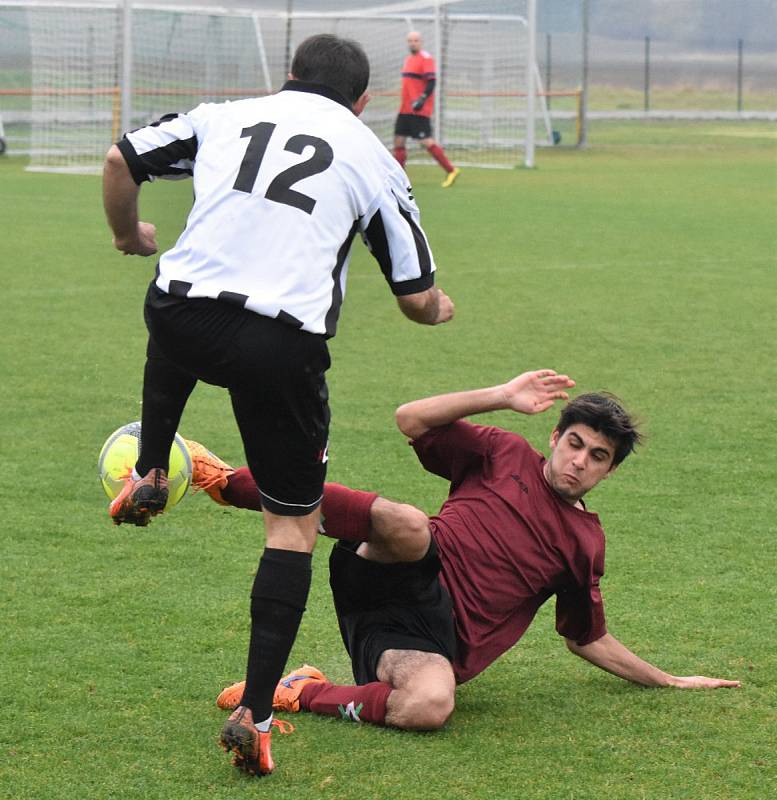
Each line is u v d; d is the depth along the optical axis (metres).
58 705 11.80
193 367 10.56
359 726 11.58
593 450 12.01
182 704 11.90
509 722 11.70
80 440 21.38
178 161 11.12
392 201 10.90
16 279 37.97
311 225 10.42
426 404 12.82
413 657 11.66
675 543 17.02
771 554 16.62
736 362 28.47
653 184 72.25
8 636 13.42
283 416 10.48
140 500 11.52
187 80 101.50
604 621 12.41
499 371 27.11
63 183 69.94
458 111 92.38
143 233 12.09
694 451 21.47
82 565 15.74
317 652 13.58
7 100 115.75
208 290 10.27
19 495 18.45
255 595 10.65
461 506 12.52
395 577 11.93
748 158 92.75
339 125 10.88
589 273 40.81
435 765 10.73
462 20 91.06
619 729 11.55
